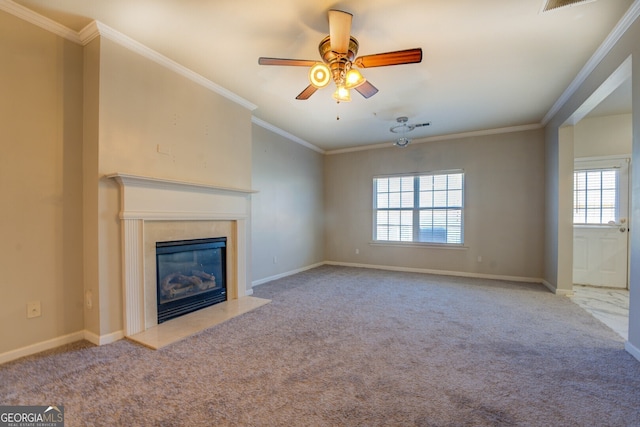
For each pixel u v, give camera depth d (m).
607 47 2.55
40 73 2.28
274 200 5.07
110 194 2.46
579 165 4.73
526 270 4.90
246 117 3.90
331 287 4.45
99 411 1.61
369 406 1.67
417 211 5.78
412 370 2.06
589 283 4.67
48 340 2.33
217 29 2.39
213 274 3.54
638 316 2.20
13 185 2.15
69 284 2.43
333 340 2.55
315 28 2.37
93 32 2.38
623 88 3.57
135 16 2.23
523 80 3.26
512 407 1.66
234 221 3.74
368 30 2.39
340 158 6.51
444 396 1.76
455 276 5.27
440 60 2.84
